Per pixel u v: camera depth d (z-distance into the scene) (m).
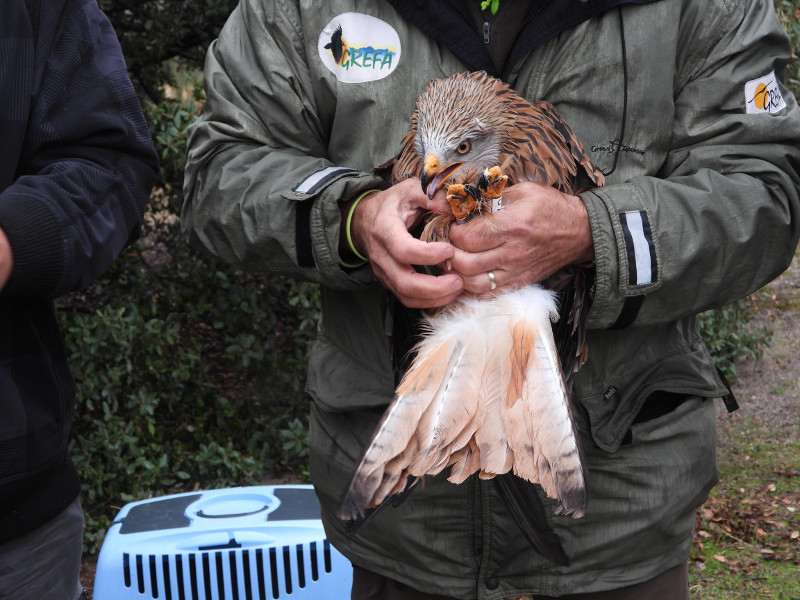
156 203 4.83
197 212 2.14
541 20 1.93
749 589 4.07
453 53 2.01
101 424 4.35
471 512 2.03
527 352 1.63
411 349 1.80
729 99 1.96
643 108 1.95
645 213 1.83
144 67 5.05
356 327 2.11
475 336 1.65
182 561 2.82
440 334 1.67
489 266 1.72
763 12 2.01
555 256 1.78
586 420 1.99
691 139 1.99
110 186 1.87
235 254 2.10
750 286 1.99
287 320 5.14
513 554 2.04
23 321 1.81
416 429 1.59
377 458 1.57
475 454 1.62
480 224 1.71
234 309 4.84
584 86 1.96
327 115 2.11
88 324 4.38
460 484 2.01
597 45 1.94
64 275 1.74
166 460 4.48
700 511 4.78
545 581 2.05
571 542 2.02
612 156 1.98
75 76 1.88
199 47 5.20
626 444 2.00
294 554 2.84
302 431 4.77
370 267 1.98
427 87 1.95
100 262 1.84
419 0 1.97
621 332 2.00
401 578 2.11
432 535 2.05
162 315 4.86
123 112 1.93
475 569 2.06
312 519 2.97
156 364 4.56
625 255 1.81
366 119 2.04
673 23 1.93
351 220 1.93
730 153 1.96
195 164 2.15
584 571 2.04
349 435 2.12
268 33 2.11
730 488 5.03
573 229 1.80
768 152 1.96
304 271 1.99
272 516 3.00
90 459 4.36
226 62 2.17
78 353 4.34
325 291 2.17
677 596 2.14
